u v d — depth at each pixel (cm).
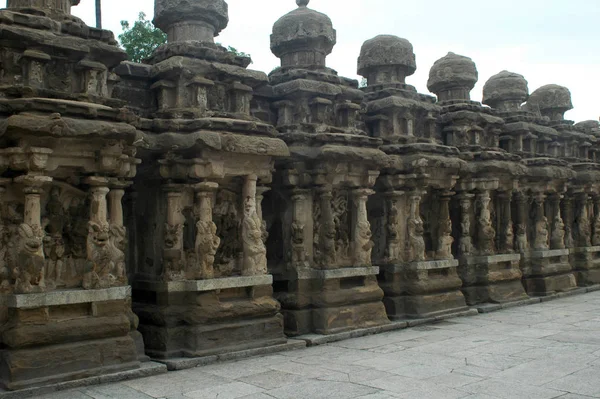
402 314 1359
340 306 1196
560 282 1850
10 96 829
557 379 854
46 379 800
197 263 1009
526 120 1859
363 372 902
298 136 1172
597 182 2064
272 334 1066
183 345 982
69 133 813
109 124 854
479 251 1609
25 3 902
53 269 879
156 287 1002
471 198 1609
